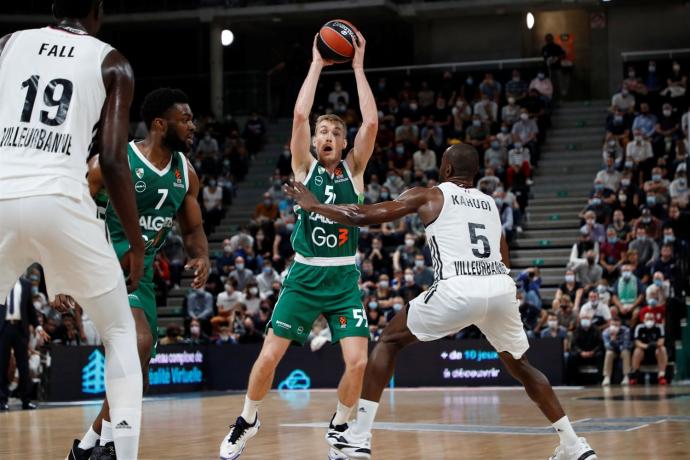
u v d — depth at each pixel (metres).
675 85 25.19
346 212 6.23
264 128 28.09
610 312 18.33
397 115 27.03
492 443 8.25
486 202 6.55
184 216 6.67
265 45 31.75
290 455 7.61
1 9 28.89
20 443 9.03
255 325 19.70
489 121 25.89
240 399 16.12
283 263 21.69
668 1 28.56
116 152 4.38
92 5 4.71
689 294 19.59
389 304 18.91
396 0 28.94
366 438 6.34
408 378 18.55
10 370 16.44
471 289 6.26
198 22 29.52
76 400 16.64
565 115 27.16
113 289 4.42
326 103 28.58
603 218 21.45
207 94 29.89
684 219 20.31
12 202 4.24
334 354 18.78
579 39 29.48
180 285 23.72
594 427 9.51
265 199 24.09
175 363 18.58
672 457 7.04
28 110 4.38
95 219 4.39
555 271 21.81
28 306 14.73
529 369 6.47
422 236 21.41
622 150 23.80
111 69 4.49
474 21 30.22
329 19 29.58
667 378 17.95
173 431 10.12
